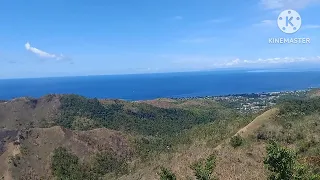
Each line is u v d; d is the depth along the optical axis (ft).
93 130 495.00
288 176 90.33
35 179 385.29
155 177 194.18
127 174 316.19
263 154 164.35
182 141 341.82
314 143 199.62
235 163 151.33
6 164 392.27
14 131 467.93
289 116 269.23
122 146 474.49
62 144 438.81
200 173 104.53
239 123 293.64
